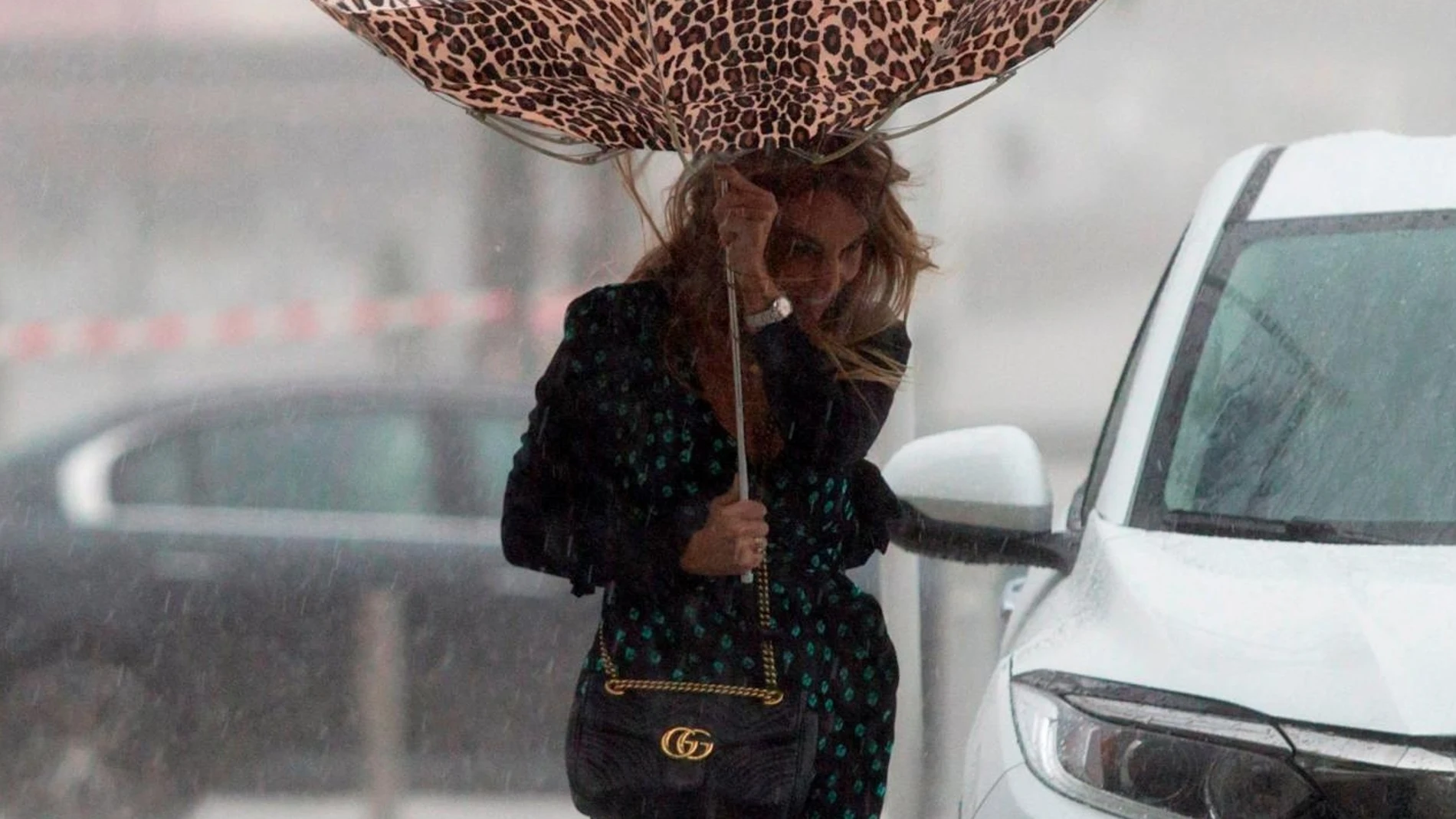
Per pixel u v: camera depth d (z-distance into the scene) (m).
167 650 33.69
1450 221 17.44
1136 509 16.05
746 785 13.95
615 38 13.67
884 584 24.08
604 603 14.52
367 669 33.31
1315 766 12.94
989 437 17.53
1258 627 13.84
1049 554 17.11
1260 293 17.25
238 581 33.84
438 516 34.94
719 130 13.88
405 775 33.41
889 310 14.59
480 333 79.12
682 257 14.30
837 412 14.02
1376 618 13.66
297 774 33.59
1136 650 14.14
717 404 14.15
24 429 79.31
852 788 14.77
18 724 33.53
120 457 35.03
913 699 24.14
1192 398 16.69
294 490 35.09
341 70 91.56
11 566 33.84
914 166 24.75
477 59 14.09
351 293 90.31
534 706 33.50
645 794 13.98
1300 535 15.33
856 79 13.71
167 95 93.75
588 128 14.58
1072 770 13.71
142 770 33.50
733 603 14.13
